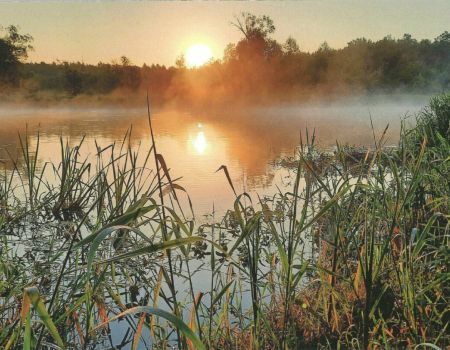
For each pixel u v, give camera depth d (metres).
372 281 2.89
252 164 10.30
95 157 10.91
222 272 4.25
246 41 43.97
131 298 3.84
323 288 3.12
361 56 40.44
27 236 5.52
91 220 6.15
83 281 2.95
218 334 3.00
